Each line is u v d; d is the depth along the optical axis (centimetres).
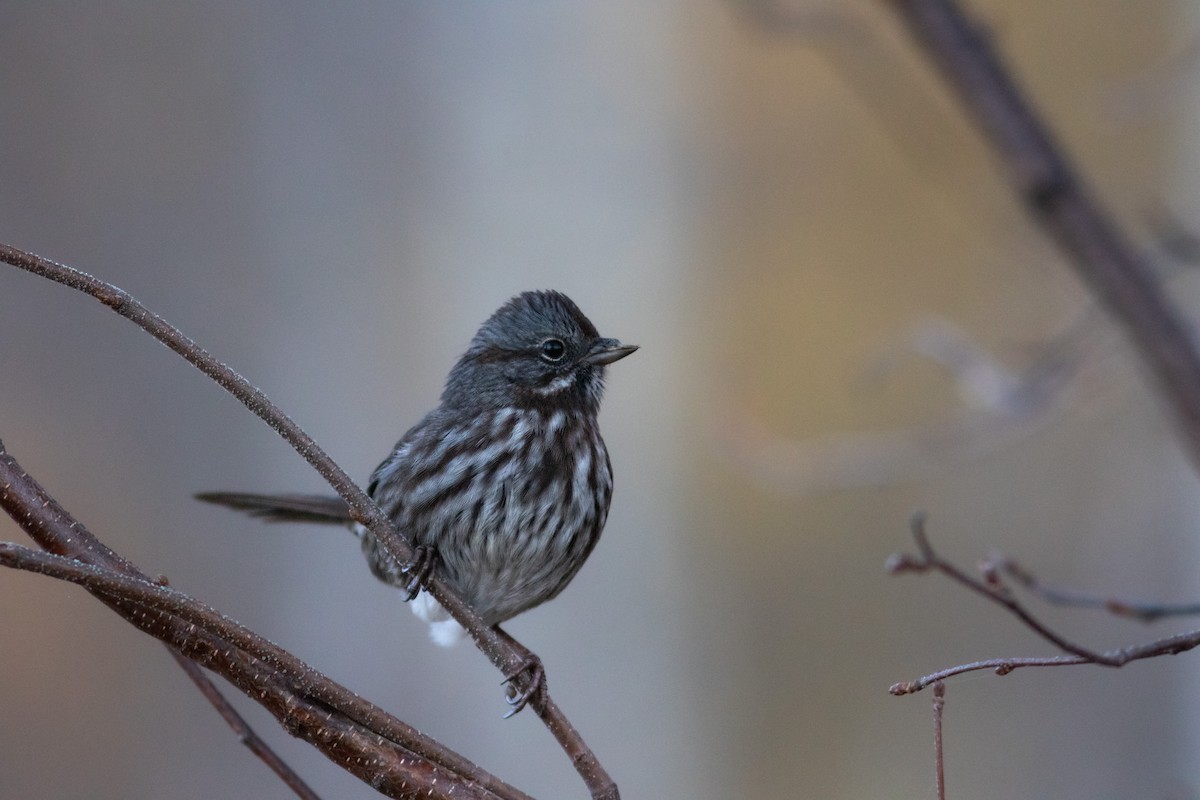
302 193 1371
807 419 1672
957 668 470
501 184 1465
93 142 1306
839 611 1586
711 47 1594
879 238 1689
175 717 1197
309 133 1374
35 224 1284
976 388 892
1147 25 1653
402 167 1409
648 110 1525
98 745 1175
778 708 1556
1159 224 891
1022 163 655
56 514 485
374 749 486
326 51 1379
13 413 1230
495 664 528
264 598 1259
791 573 1582
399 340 1394
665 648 1523
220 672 484
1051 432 1521
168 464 1262
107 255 1302
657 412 1569
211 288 1328
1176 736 1362
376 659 1270
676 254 1569
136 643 1202
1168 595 1425
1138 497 1472
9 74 1287
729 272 1664
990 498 1569
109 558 484
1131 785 1387
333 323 1371
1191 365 648
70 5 1304
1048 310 1419
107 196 1306
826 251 1697
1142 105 946
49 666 1177
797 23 809
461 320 1427
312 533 1272
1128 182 1570
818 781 1543
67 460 1234
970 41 662
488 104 1449
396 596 1282
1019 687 1491
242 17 1349
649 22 1516
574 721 1447
